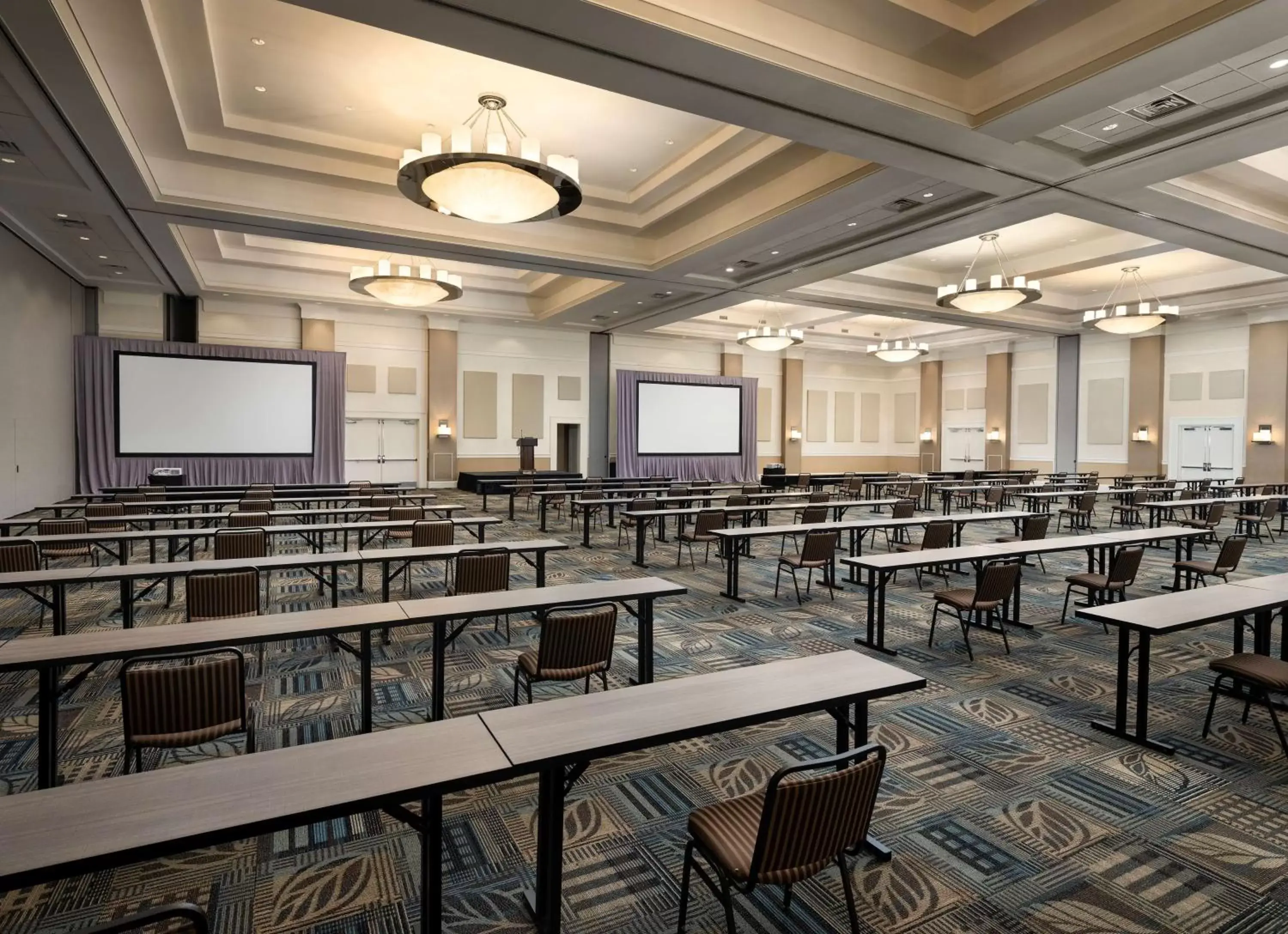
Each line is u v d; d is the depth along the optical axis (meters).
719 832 2.06
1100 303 16.27
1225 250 10.21
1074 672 4.73
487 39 4.93
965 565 8.38
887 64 5.82
